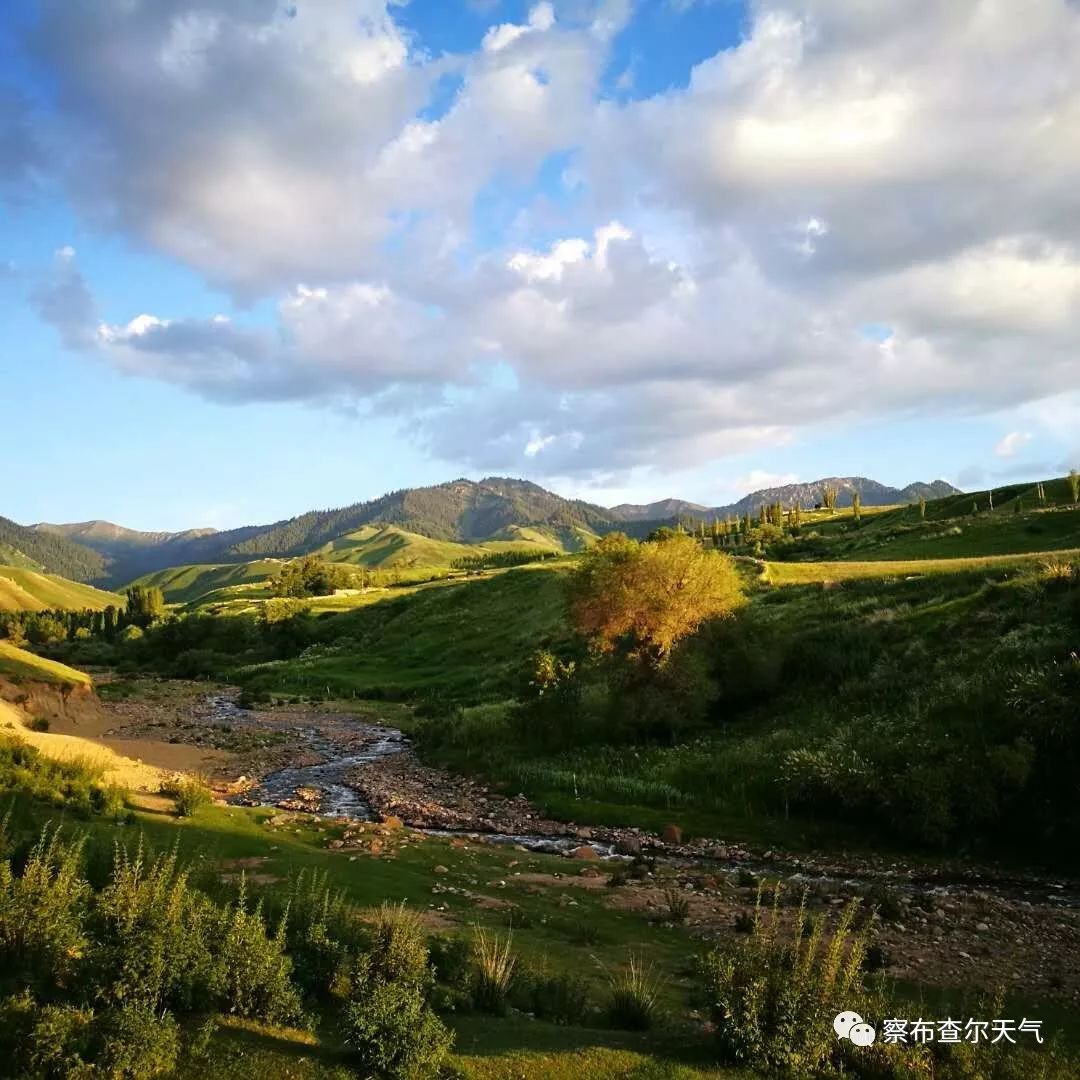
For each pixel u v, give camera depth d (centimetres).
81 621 18112
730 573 4209
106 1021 639
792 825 2659
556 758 3834
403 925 970
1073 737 2459
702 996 866
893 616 4106
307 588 18162
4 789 1862
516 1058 751
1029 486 13812
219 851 1769
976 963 1458
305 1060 688
